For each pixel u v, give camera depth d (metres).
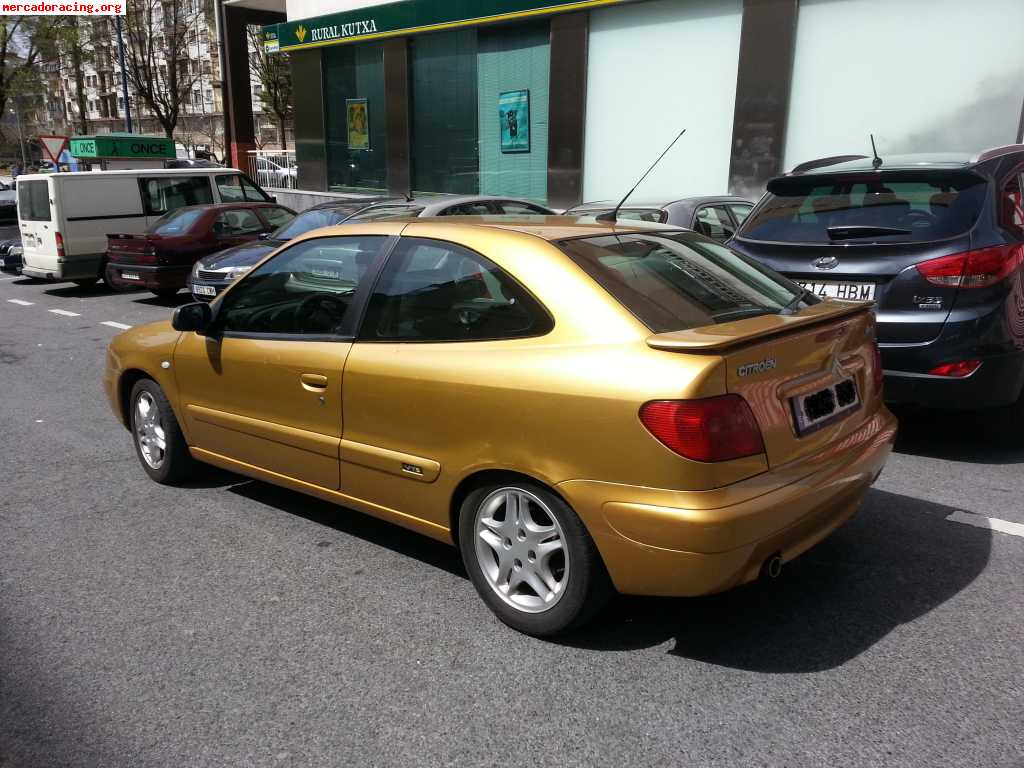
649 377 2.78
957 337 4.72
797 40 12.89
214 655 3.17
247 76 26.69
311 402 3.87
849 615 3.36
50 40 35.84
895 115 12.17
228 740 2.68
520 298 3.21
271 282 4.18
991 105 11.32
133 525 4.44
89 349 9.68
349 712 2.81
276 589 3.70
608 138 15.84
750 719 2.72
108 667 3.10
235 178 15.92
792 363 3.04
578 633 3.28
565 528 3.02
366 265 3.78
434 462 3.38
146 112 72.31
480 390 3.17
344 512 4.59
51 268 14.20
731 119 14.01
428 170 19.88
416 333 3.50
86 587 3.75
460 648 3.19
